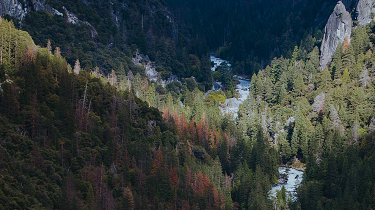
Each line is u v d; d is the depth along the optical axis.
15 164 165.00
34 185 161.25
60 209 160.00
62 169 176.88
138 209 178.88
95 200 172.38
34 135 186.25
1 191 147.25
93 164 189.12
